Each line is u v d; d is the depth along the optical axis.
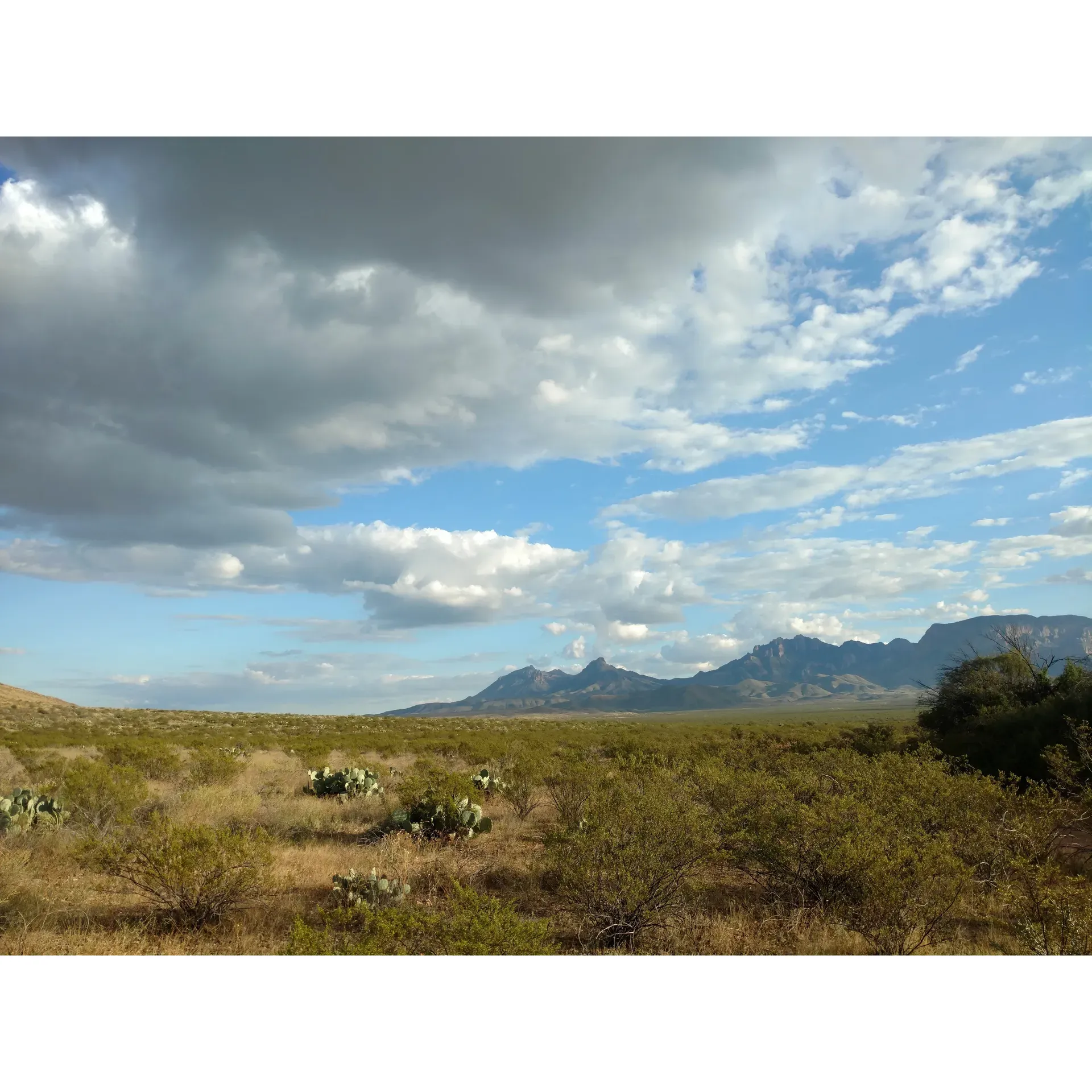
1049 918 6.79
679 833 7.68
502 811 15.29
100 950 6.46
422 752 34.25
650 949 7.00
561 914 7.99
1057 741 17.22
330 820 14.01
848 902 7.36
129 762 21.33
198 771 19.47
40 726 45.97
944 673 29.91
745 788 10.88
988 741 20.59
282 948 6.53
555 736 48.62
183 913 7.33
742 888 9.10
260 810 14.24
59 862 9.59
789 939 7.07
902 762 11.88
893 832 7.89
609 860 7.36
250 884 7.54
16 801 11.70
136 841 7.57
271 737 41.25
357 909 6.70
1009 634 28.53
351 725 61.62
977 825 8.76
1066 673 24.44
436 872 9.35
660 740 40.25
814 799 9.95
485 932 5.95
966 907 7.90
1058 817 9.30
